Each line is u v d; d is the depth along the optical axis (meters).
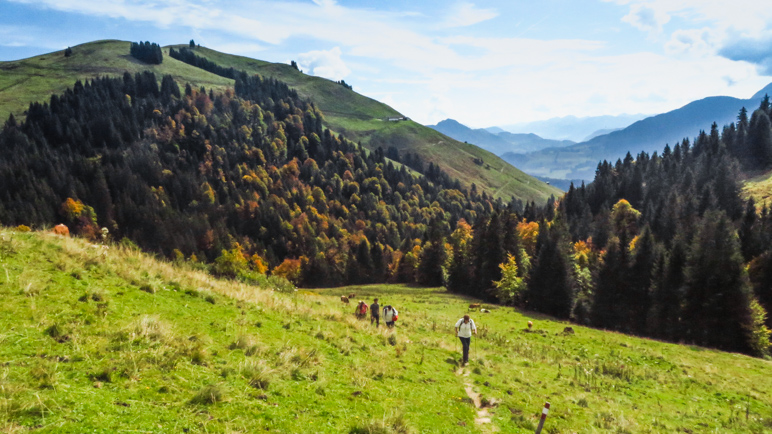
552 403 11.16
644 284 58.34
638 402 12.88
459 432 7.72
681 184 148.62
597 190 165.12
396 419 7.16
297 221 181.25
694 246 52.53
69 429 4.64
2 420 4.45
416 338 18.08
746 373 20.44
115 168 195.25
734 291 44.31
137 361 6.89
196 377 7.00
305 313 15.17
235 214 185.50
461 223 130.00
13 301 8.11
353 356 11.25
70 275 10.70
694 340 46.84
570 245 81.62
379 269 151.75
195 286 13.90
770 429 11.30
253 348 9.16
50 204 150.75
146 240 152.12
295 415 6.56
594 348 24.50
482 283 73.75
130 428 4.96
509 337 26.42
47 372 5.67
